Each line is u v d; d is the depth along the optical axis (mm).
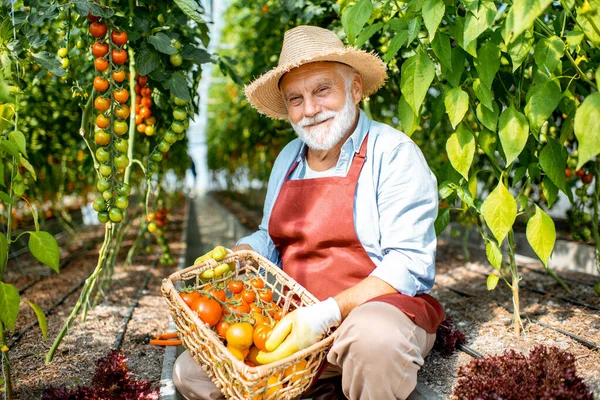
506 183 2121
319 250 1971
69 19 2354
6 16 2145
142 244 5863
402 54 2684
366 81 2195
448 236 5461
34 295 3525
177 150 4375
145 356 2402
